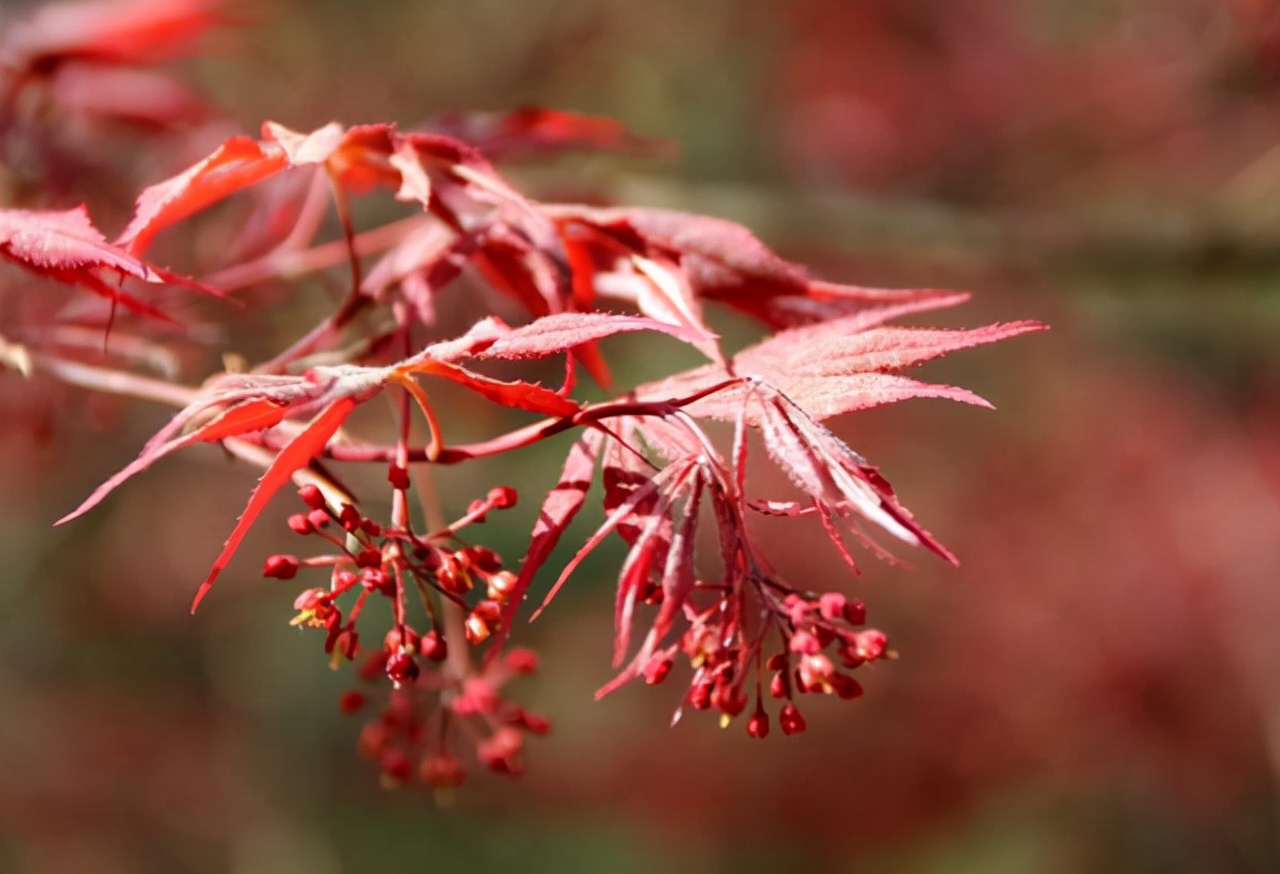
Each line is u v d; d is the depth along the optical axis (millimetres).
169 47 2537
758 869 5730
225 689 6414
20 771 6035
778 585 1133
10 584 6199
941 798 5660
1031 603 5473
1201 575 5457
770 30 6594
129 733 6289
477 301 2055
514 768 1611
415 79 5883
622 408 1157
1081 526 5625
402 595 1158
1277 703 5227
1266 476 5641
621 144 2051
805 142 6531
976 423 5801
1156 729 5387
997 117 6273
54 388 2477
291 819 6023
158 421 4348
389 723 1660
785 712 1104
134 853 5957
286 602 6406
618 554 5566
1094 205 5984
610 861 5781
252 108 4750
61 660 6324
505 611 1149
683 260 1453
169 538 6219
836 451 1094
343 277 2684
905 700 5602
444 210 1467
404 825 6047
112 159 2656
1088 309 5969
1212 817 5273
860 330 1288
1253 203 4250
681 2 6480
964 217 4082
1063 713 5418
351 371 1109
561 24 6320
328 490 1178
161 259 2568
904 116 6426
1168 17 5641
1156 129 5879
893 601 5520
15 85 2445
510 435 1188
